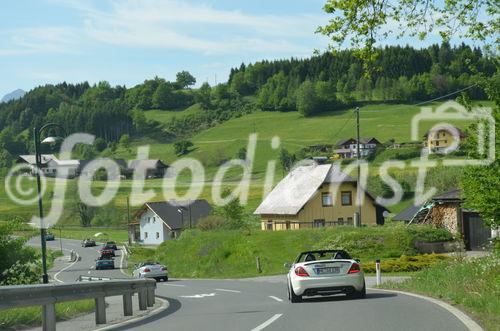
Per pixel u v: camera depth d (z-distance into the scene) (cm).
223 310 1681
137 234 10675
